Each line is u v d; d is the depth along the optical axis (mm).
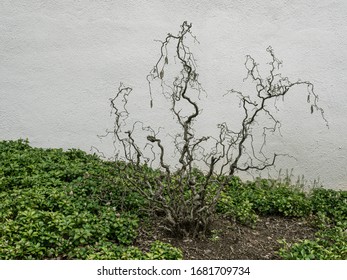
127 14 6949
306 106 6973
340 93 6961
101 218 5086
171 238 5172
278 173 7074
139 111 7059
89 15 6984
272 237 5512
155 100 7031
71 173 6074
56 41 7047
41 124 7164
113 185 5789
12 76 7125
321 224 5785
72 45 7035
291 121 6992
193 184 5133
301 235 5605
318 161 7070
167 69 6961
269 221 5926
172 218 5195
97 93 7074
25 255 4484
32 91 7137
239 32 6887
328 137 7035
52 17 7020
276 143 7027
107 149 7141
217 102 6988
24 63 7098
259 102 6949
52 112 7141
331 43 6879
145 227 5293
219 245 5148
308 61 6891
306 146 7035
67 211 5180
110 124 7098
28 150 6844
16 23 7059
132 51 6988
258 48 6887
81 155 6848
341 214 6121
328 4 6832
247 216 5723
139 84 7016
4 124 7188
